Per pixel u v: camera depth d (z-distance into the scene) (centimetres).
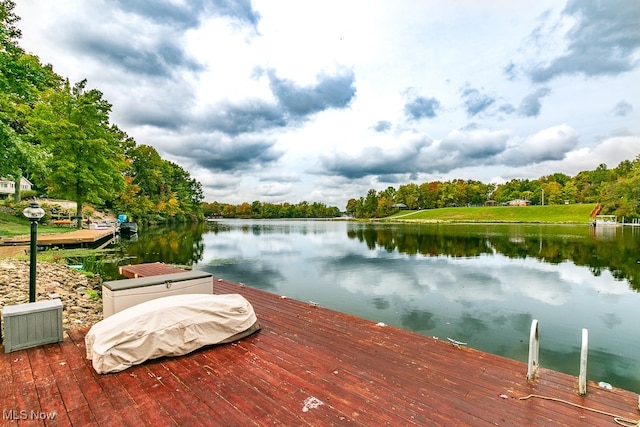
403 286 1006
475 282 1062
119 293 419
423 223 5816
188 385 302
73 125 2047
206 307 394
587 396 284
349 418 254
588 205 6059
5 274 770
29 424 243
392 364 350
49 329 387
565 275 1168
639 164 5128
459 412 262
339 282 1062
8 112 1306
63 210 2894
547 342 594
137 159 4809
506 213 6619
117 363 325
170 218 5684
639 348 568
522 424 246
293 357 366
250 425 244
